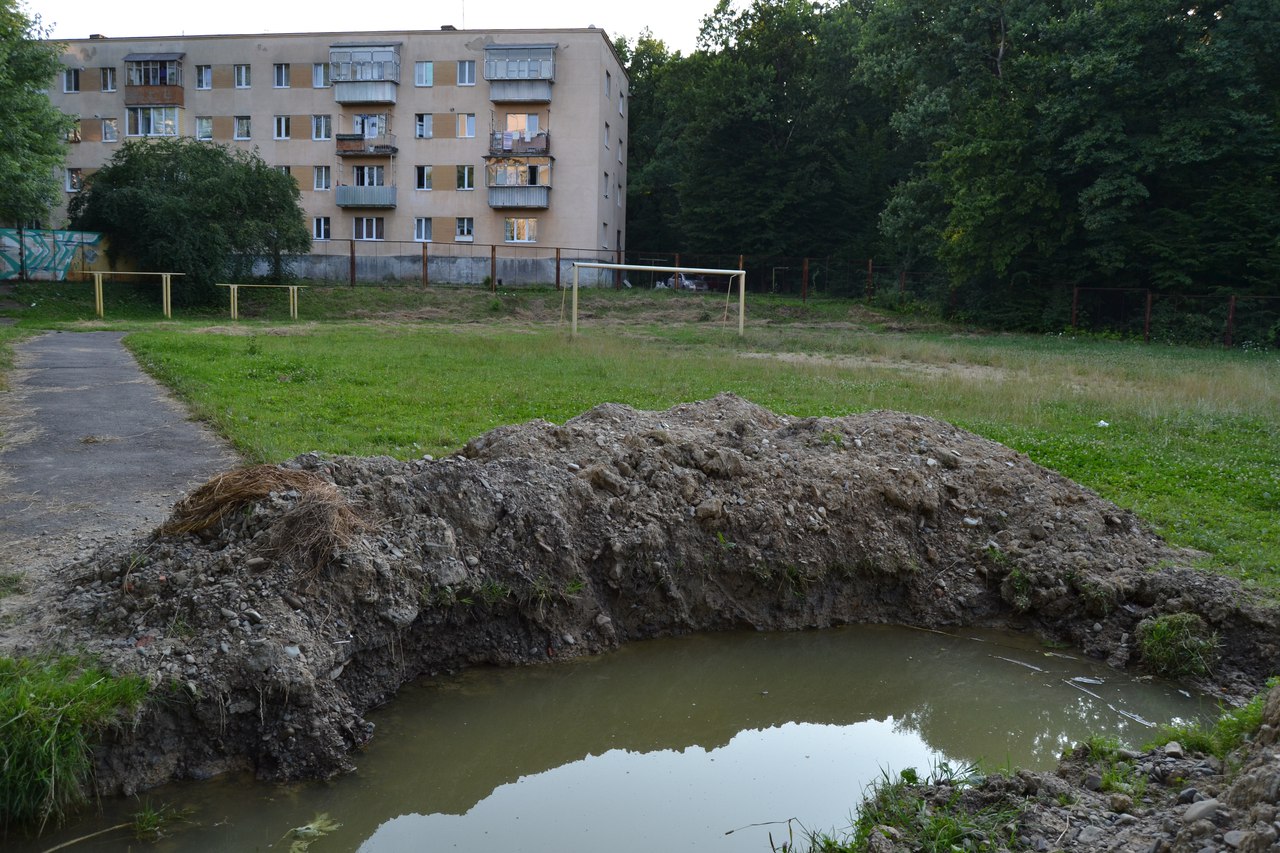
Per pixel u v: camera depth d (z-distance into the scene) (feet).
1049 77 110.42
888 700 20.34
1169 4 103.30
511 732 18.58
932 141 133.90
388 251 168.04
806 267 140.87
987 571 24.80
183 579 17.65
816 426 29.58
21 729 13.94
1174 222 110.83
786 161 164.45
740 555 23.71
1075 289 115.75
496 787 16.55
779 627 23.72
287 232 126.52
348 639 17.84
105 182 127.65
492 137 160.66
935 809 13.75
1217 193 108.58
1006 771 15.89
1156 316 110.52
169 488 26.53
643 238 197.88
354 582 18.29
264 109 167.94
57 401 41.34
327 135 167.53
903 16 123.54
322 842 14.42
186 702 15.40
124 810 14.52
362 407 41.16
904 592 24.81
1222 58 102.37
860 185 164.04
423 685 19.66
